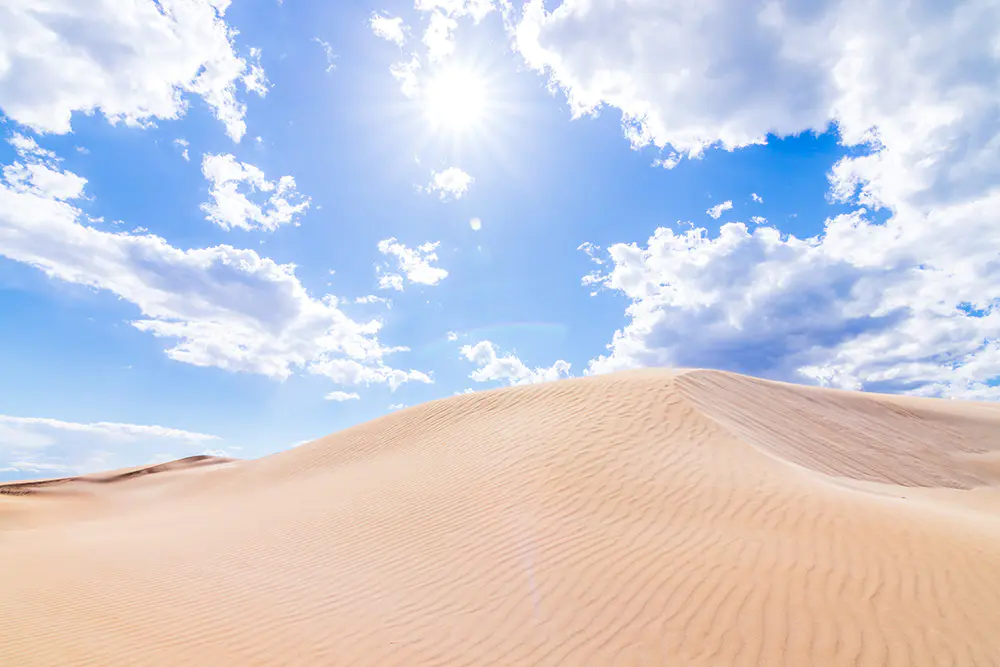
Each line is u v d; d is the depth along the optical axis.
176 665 5.83
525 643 5.68
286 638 6.33
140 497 31.88
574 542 7.86
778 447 13.23
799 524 7.62
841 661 4.86
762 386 19.91
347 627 6.45
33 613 7.62
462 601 6.73
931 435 22.30
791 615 5.59
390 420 21.91
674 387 14.50
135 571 9.59
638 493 9.16
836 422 18.97
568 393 15.82
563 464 10.73
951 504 11.57
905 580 6.07
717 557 6.91
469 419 17.14
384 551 8.84
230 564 9.41
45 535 17.16
